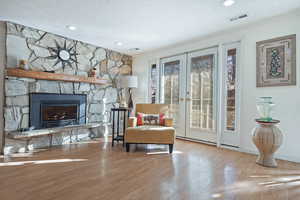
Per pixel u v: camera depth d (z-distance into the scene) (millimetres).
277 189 1820
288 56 2701
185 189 1796
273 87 2850
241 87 3219
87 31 3467
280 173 2227
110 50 4742
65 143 3740
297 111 2621
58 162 2545
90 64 4277
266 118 2580
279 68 2785
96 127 4363
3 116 2963
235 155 2973
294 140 2645
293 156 2652
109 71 4723
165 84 4621
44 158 2719
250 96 3107
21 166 2373
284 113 2738
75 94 3953
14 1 2387
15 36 3096
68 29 3377
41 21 3025
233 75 3393
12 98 3035
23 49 3195
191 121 4059
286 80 2715
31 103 3262
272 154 2504
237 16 2793
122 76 4664
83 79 3943
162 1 2365
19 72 3020
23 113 3172
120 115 4926
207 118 3773
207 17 2832
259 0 2336
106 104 4621
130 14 2752
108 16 2822
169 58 4543
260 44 2992
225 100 3486
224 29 3312
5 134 2945
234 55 3389
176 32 3473
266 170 2318
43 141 3418
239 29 3262
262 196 1682
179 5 2463
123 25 3166
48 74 3377
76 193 1688
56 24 3148
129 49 4715
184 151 3197
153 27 3246
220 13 2697
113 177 2059
